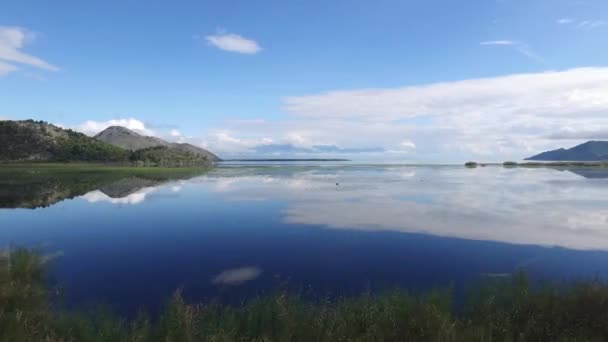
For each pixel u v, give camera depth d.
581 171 88.88
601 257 15.57
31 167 93.12
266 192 40.31
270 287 12.27
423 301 8.48
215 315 8.54
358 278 13.14
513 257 15.57
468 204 30.55
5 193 39.34
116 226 22.67
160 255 16.30
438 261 15.09
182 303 8.37
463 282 12.56
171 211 27.92
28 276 11.95
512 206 29.41
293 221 23.62
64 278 13.23
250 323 7.91
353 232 20.34
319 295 11.52
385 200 33.16
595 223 22.66
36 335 7.46
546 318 7.88
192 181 56.91
